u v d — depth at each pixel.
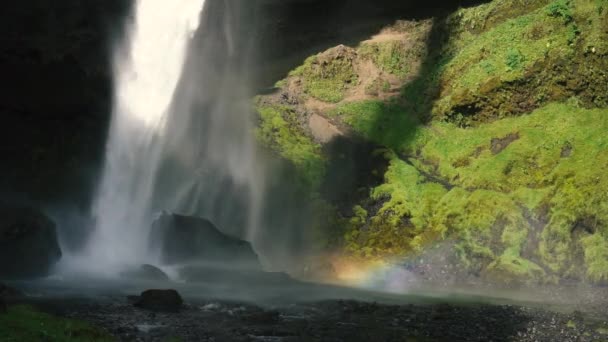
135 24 37.53
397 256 29.33
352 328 15.50
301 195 32.50
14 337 11.24
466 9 45.91
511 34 39.59
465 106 37.44
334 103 43.03
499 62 37.81
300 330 14.94
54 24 34.28
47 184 25.72
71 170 26.91
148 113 35.31
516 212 28.72
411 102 41.62
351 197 33.38
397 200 31.80
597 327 16.84
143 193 31.23
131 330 13.93
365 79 45.25
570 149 31.38
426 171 35.34
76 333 12.38
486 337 15.32
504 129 35.16
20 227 20.78
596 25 34.09
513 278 26.31
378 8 51.34
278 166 33.69
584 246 26.48
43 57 27.72
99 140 29.28
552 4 37.94
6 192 24.38
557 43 35.53
